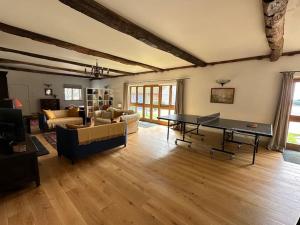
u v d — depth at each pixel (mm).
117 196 2062
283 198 2066
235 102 4656
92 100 7914
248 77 4383
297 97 3828
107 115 5949
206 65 5125
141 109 7844
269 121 4145
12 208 1811
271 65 4012
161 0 1866
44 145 3938
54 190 2164
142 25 2518
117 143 3725
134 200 1992
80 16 2311
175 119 4016
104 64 5648
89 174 2611
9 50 3973
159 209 1842
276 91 3986
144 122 7379
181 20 2342
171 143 4285
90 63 5461
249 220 1697
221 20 2312
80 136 2961
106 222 1640
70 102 9305
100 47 3717
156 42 2998
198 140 4555
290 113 3820
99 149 3328
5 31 2645
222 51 3842
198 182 2426
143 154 3506
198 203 1956
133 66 5969
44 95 8383
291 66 3762
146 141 4453
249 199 2041
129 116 5164
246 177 2586
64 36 3068
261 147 4043
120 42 3373
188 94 5699
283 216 1760
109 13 2094
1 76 5469
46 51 4164
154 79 6781
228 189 2254
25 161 2102
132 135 5086
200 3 1905
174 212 1801
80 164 2973
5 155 1978
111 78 8852
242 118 4566
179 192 2172
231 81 4684
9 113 2174
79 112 6023
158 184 2357
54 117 5551
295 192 2197
